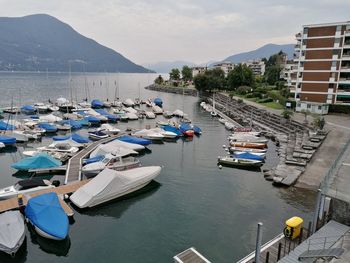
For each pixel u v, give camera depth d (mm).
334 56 73000
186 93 153375
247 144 49344
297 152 42531
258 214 27156
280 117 68750
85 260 20938
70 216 25734
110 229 24797
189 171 38781
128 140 49625
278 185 33219
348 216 22125
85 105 92250
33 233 23641
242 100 99812
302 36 77062
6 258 20797
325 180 24125
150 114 80500
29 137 53719
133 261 20859
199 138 58344
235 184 34219
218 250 21984
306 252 18484
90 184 29406
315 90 76812
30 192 29047
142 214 27312
